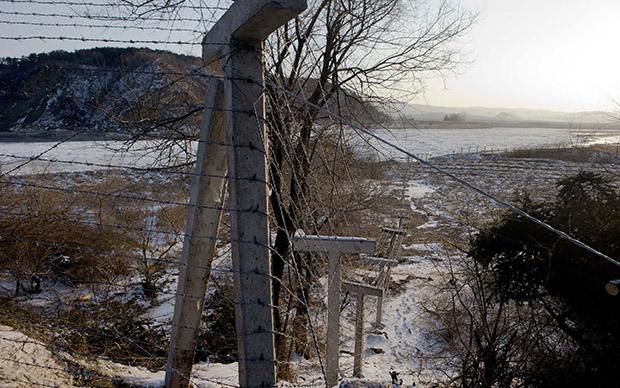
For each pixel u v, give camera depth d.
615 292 2.93
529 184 21.31
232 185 2.61
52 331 4.73
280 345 7.54
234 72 2.64
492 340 5.52
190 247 3.15
